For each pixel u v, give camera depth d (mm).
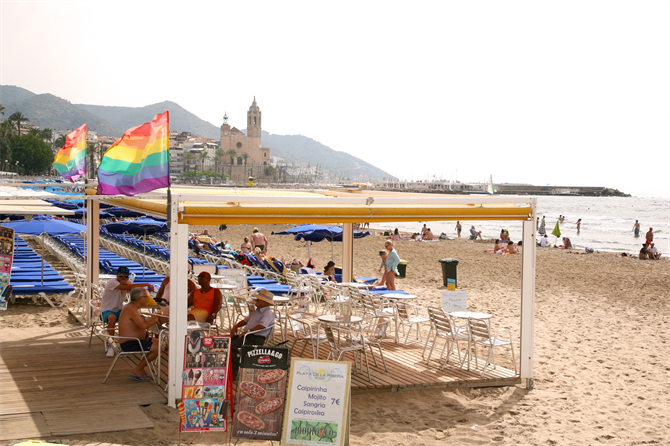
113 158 5691
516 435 5324
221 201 5582
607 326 10938
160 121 5641
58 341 8023
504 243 27344
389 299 9180
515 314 11844
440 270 19438
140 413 5277
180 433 4703
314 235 15227
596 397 6586
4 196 6387
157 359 6469
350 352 7781
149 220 20062
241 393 4461
